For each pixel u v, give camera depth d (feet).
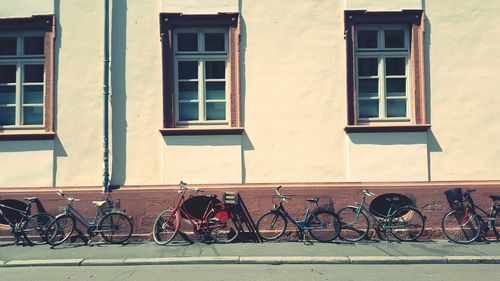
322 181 28.09
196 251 24.75
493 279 19.99
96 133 28.32
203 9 28.48
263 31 28.60
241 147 28.14
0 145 28.14
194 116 29.12
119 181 28.09
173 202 27.58
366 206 27.66
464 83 28.48
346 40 28.37
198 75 29.09
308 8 28.68
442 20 28.66
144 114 28.35
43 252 24.81
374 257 23.30
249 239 27.35
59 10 28.66
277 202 27.66
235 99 28.40
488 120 28.40
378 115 29.09
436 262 23.07
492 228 27.25
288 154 28.22
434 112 28.37
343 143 28.27
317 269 21.85
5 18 28.40
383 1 28.50
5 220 27.99
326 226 27.14
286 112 28.37
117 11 28.66
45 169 28.09
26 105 29.17
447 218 27.30
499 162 28.27
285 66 28.50
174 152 27.96
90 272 21.49
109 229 26.76
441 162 28.14
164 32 28.45
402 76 29.14
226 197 26.89
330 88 28.43
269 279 19.98
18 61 29.14
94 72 28.50
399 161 28.02
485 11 28.71
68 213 26.63
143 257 23.63
